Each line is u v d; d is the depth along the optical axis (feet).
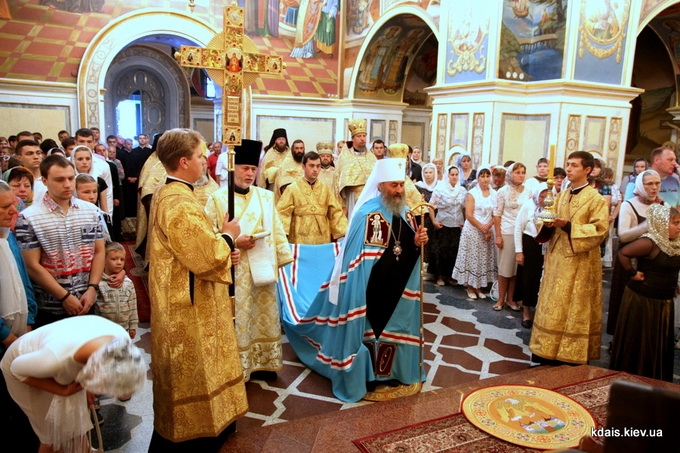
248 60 9.80
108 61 39.52
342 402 11.67
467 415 9.82
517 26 28.58
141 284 20.56
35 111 37.99
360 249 11.76
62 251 9.64
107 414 10.93
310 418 10.16
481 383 11.68
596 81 28.09
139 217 23.06
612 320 15.14
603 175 22.99
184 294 8.34
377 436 9.16
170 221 8.09
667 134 37.58
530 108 28.78
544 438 8.98
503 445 8.79
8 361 6.91
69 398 6.80
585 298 12.94
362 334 11.71
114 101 53.83
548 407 10.10
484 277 19.83
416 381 12.38
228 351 8.94
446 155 31.68
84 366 6.26
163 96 55.83
